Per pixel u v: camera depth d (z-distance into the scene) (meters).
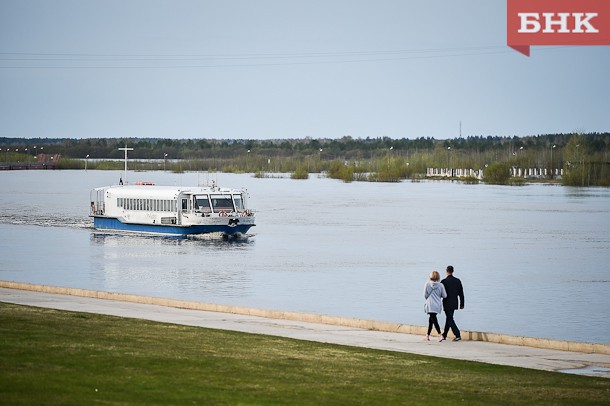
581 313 163.38
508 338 106.56
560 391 79.75
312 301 173.88
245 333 107.44
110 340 95.75
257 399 71.62
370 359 92.38
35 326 103.44
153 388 73.00
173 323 114.88
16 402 65.25
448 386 80.81
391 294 184.12
